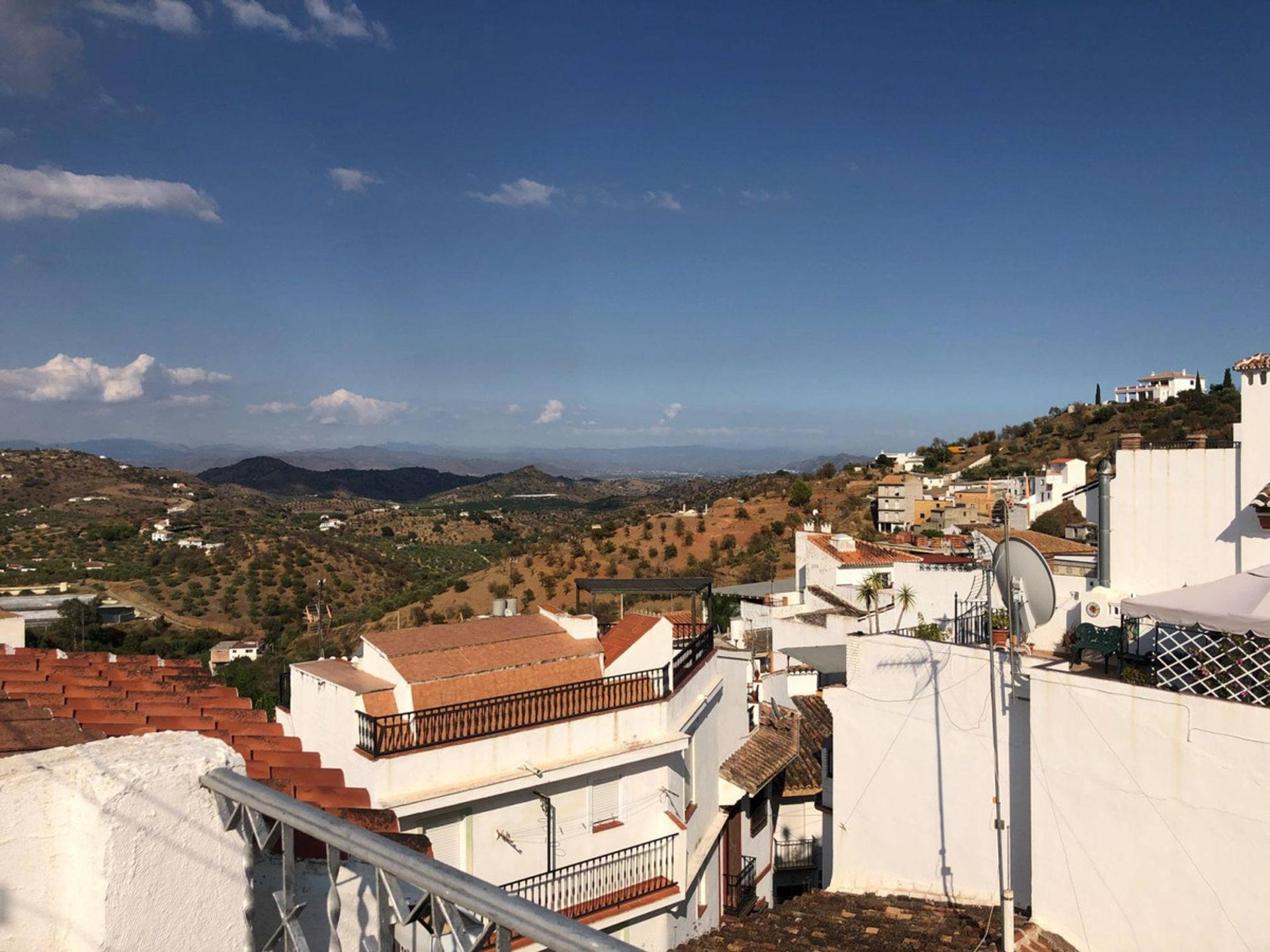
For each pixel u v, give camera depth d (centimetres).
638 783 1655
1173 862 1012
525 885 1471
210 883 418
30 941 394
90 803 391
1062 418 14075
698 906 1880
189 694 973
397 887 347
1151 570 1496
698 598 3500
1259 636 959
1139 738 1046
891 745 1416
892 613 2584
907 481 10331
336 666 1589
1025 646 1318
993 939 1134
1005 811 1262
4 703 634
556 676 1620
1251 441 1398
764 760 2239
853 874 1459
